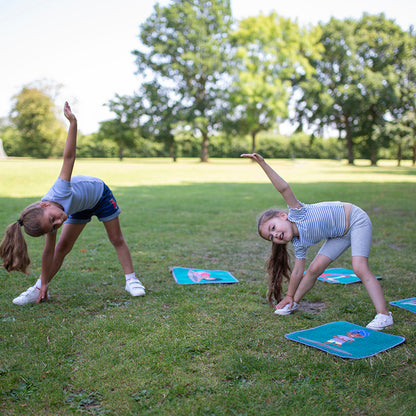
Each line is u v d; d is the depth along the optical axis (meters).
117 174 18.80
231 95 37.09
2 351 2.34
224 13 38.53
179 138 42.12
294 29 37.16
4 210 7.51
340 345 2.43
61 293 3.36
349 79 37.44
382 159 54.72
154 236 5.71
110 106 41.38
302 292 3.02
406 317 2.92
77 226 3.21
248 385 2.01
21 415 1.76
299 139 46.97
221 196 10.81
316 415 1.77
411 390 1.97
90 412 1.79
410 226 6.54
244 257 4.69
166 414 1.78
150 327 2.70
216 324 2.77
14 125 47.66
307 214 2.88
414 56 37.22
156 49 37.28
